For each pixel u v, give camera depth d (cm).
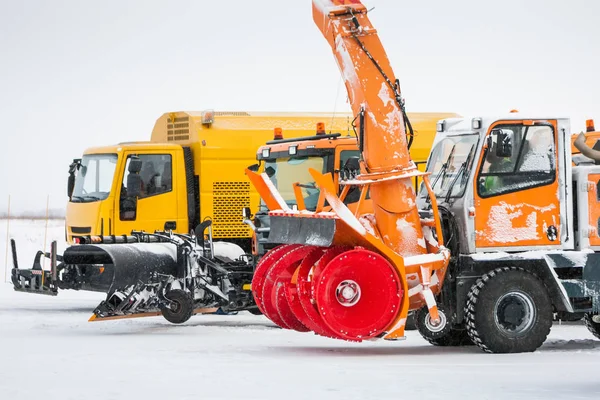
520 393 1064
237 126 2428
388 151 1477
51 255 1984
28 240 4347
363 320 1398
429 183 1538
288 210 1517
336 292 1393
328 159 2030
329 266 1387
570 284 1512
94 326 1936
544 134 1539
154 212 2369
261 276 1593
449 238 1520
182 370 1248
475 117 1521
